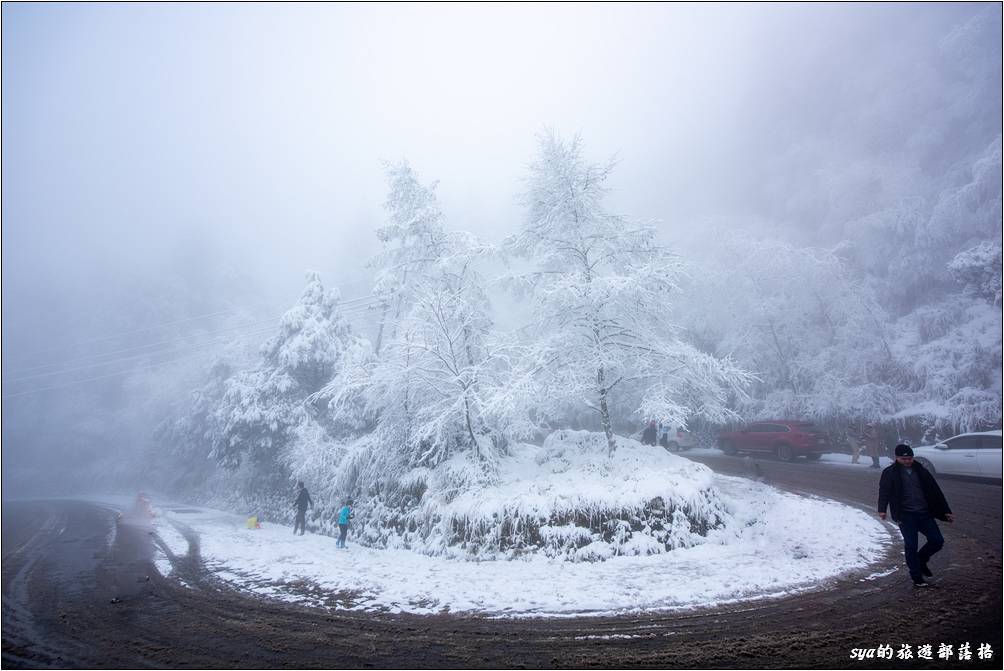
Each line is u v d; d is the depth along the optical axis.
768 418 25.14
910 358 23.55
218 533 16.89
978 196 27.17
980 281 21.83
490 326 16.72
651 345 13.64
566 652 5.23
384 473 15.48
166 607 7.64
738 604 6.39
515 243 15.51
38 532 19.50
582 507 10.43
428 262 17.42
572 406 14.91
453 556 10.88
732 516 11.38
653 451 13.53
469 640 5.72
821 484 15.09
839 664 4.56
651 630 5.71
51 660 5.54
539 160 14.74
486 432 15.40
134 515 21.94
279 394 22.48
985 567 7.14
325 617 6.84
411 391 14.93
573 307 13.59
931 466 14.95
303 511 17.06
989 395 19.88
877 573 7.23
